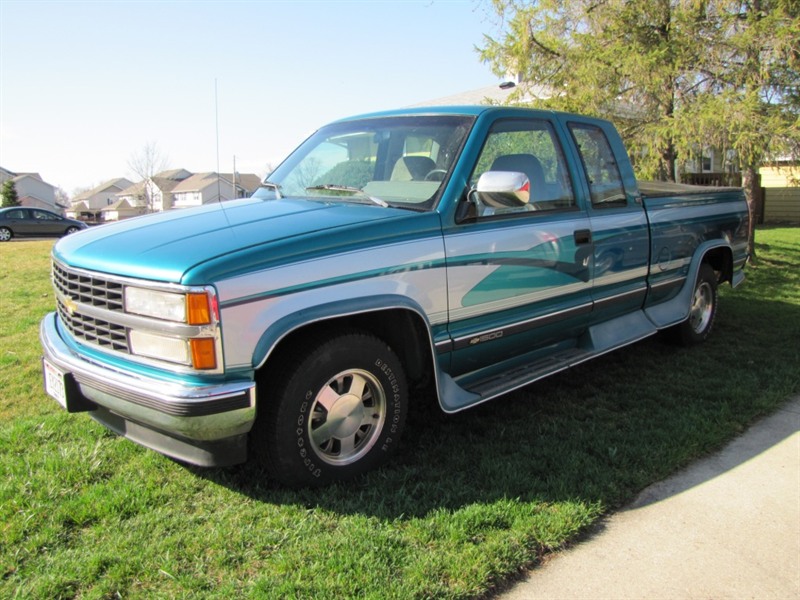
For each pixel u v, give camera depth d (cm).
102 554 267
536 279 412
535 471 350
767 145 915
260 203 395
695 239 582
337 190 401
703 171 1722
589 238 452
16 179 7962
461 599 248
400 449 377
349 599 242
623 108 1075
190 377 280
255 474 339
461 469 352
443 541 282
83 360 318
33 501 306
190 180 7181
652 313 546
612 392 482
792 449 391
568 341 473
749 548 290
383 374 339
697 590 261
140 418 294
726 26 962
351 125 466
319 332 317
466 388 390
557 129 451
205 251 291
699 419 423
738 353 588
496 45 1110
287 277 296
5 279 1034
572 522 299
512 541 282
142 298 289
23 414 434
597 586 261
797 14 930
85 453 356
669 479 353
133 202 8056
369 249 325
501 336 397
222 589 248
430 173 381
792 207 2308
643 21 1016
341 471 329
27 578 255
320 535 284
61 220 2970
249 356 285
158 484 328
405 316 351
